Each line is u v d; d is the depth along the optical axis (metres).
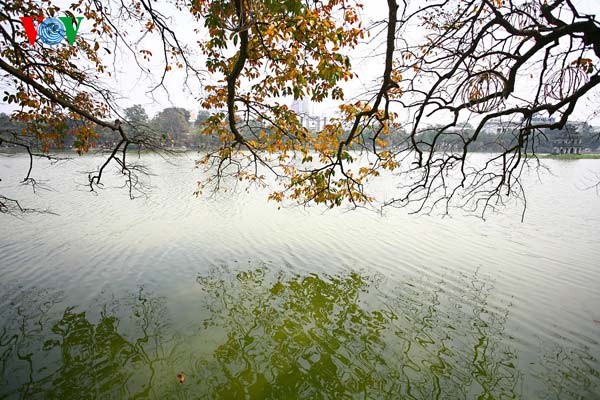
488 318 9.12
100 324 8.71
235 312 9.43
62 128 7.84
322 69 5.58
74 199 24.89
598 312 9.31
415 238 15.98
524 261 13.09
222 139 8.52
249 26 4.72
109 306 9.61
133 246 14.58
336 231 17.11
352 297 10.33
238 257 13.52
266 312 9.46
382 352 7.74
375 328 8.69
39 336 8.14
